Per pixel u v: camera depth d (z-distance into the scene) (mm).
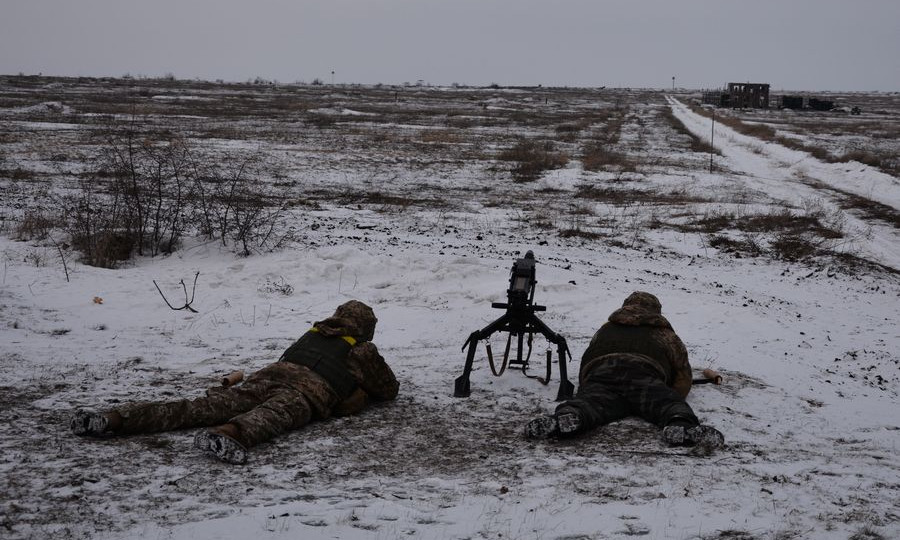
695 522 4535
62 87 79938
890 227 21141
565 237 17688
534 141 42219
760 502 4902
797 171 32781
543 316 10633
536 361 8578
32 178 22125
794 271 15828
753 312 11758
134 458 5293
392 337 9609
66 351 8445
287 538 4152
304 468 5312
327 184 24609
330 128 45875
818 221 20734
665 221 20516
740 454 5945
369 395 6824
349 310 6711
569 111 77250
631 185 27328
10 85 78062
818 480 5461
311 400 6141
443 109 71312
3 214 16344
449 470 5410
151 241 13789
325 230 16125
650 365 6590
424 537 4242
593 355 6828
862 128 61844
